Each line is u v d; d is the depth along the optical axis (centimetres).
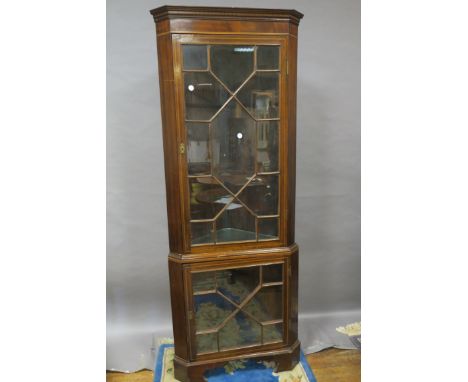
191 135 137
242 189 143
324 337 196
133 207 189
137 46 177
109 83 178
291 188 148
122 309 197
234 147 140
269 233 148
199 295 146
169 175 141
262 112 139
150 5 175
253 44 134
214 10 129
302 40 187
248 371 163
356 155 201
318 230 206
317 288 211
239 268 147
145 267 195
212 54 133
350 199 205
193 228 142
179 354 154
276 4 183
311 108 193
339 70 192
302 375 159
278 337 158
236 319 152
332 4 186
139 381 167
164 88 135
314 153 198
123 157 184
